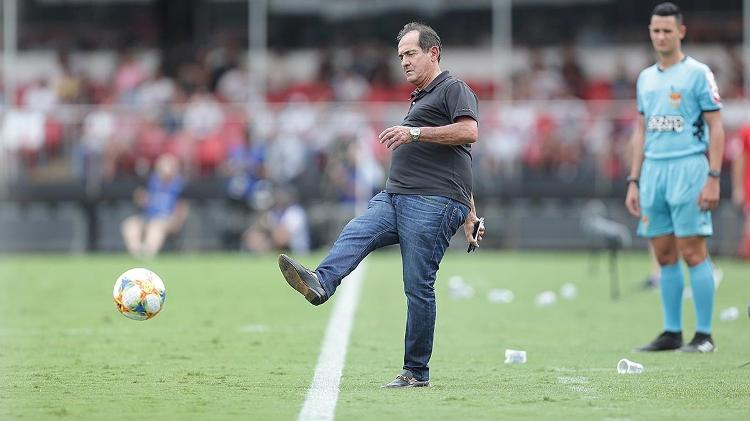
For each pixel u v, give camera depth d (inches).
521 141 3481.8
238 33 4530.0
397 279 2635.3
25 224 3663.9
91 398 1101.1
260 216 3427.7
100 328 1716.3
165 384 1189.7
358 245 1146.0
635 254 3447.3
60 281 2532.0
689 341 1621.6
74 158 3597.4
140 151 3585.1
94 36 4525.1
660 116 1505.9
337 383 1200.2
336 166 3457.2
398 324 1785.2
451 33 4512.8
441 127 1136.2
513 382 1214.9
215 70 4249.5
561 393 1137.4
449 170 1160.2
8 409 1039.6
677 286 1512.1
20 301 2119.8
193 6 4532.5
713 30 4232.3
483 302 2174.0
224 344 1535.4
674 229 1501.0
